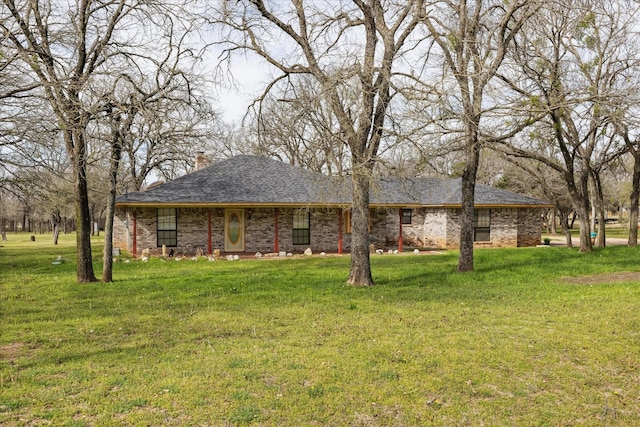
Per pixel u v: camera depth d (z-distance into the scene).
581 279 13.95
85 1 12.79
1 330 8.38
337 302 10.70
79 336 7.98
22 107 9.77
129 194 22.56
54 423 4.70
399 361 6.57
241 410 5.02
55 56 11.45
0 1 10.18
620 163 26.44
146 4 13.59
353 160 12.20
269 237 25.38
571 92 14.35
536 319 8.95
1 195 20.91
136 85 13.09
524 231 30.31
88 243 14.35
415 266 17.81
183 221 24.28
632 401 5.43
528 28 18.12
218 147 39.69
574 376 6.09
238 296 11.58
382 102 11.49
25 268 18.78
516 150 20.39
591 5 15.70
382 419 4.91
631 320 8.72
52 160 12.33
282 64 13.82
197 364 6.43
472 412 5.11
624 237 39.72
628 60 19.75
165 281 14.22
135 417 4.85
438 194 28.72
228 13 13.03
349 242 26.47
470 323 8.69
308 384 5.75
